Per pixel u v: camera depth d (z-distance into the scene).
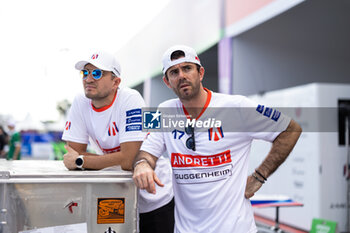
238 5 6.09
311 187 4.18
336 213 4.12
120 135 1.60
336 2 5.17
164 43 9.22
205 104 1.44
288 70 6.53
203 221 1.41
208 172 1.41
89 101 1.73
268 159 1.48
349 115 4.18
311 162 4.19
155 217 1.80
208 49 7.67
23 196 1.21
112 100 1.64
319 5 5.27
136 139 1.55
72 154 1.50
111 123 1.65
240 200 1.42
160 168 1.84
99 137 1.70
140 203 1.76
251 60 6.35
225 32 6.48
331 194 4.11
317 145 4.10
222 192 1.40
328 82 6.69
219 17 6.62
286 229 4.42
